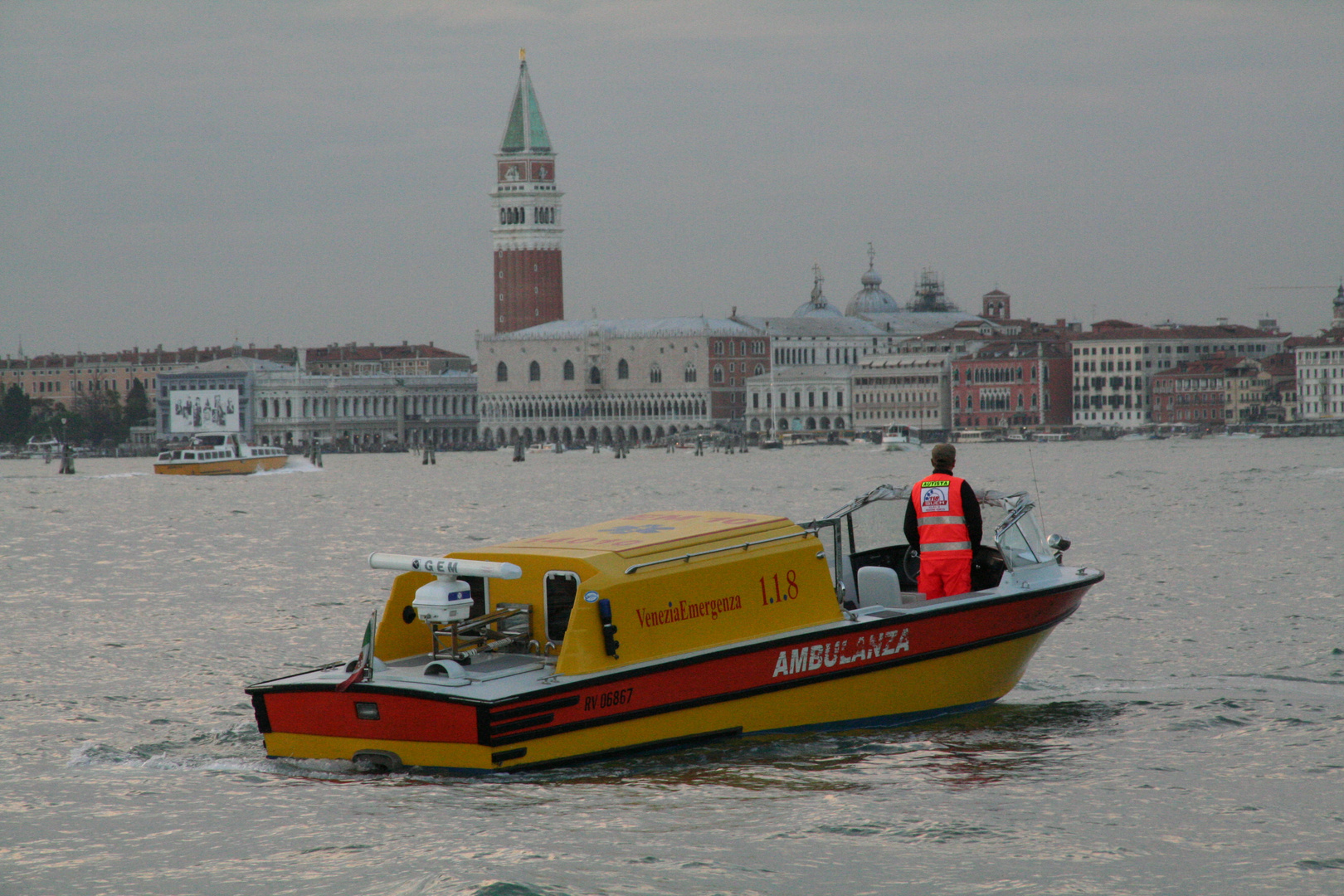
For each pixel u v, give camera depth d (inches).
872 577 1571.1
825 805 1293.1
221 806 1302.9
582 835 1209.4
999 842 1208.2
